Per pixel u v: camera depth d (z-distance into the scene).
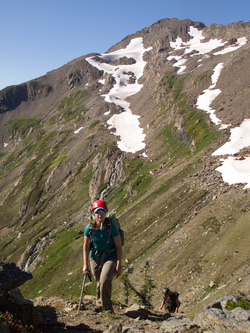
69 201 150.38
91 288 67.06
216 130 114.88
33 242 126.94
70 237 114.44
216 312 8.11
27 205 168.00
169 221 73.50
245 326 7.32
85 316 8.73
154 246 67.62
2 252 138.38
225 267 43.09
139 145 162.00
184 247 57.97
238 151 91.81
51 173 178.88
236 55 184.00
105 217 8.10
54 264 100.38
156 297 48.22
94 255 8.25
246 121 109.88
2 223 166.88
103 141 179.12
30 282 97.12
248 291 15.43
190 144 123.06
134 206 98.00
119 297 53.06
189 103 155.00
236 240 47.91
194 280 46.53
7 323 6.50
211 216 61.81
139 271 60.31
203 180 82.06
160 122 172.88
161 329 7.52
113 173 147.00
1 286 7.31
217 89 157.50
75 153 182.00
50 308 9.45
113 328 7.21
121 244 8.18
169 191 90.38
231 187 70.56
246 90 133.62
